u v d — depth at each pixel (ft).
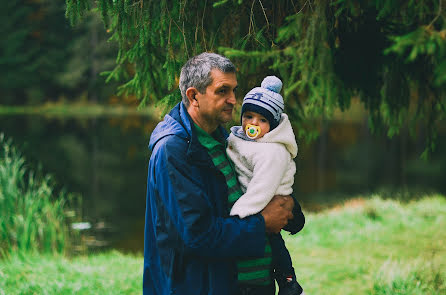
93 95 142.41
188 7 10.00
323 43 9.16
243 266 6.16
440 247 18.94
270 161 5.95
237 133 6.36
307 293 14.16
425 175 48.21
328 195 36.17
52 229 20.01
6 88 141.69
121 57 11.14
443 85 10.10
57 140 72.84
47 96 147.33
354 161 58.80
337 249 19.24
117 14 9.66
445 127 83.97
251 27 10.14
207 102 5.95
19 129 87.56
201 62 5.95
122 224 26.89
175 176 5.69
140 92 11.57
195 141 5.91
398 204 27.02
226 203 6.02
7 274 14.33
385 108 11.28
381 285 14.12
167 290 6.08
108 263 17.12
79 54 138.62
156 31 9.85
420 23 8.84
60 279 14.10
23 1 139.74
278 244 6.64
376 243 19.97
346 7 9.11
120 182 42.16
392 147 69.56
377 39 10.44
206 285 5.91
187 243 5.60
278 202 6.04
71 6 9.46
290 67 10.41
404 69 10.73
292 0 9.86
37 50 141.49
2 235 18.28
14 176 21.04
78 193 36.17
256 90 6.26
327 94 9.28
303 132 11.55
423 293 13.21
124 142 73.36
